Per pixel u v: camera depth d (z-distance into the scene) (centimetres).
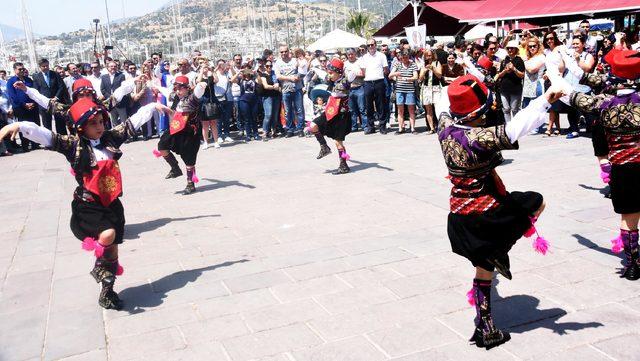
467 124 373
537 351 384
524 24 2316
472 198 374
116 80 1577
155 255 625
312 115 1559
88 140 484
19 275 588
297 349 406
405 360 383
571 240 578
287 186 912
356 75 1370
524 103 1226
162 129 1620
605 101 470
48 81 1512
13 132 454
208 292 513
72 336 445
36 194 991
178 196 899
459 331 417
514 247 570
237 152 1295
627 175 467
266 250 617
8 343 439
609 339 393
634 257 480
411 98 1338
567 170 859
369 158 1087
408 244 602
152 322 462
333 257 579
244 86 1433
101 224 475
